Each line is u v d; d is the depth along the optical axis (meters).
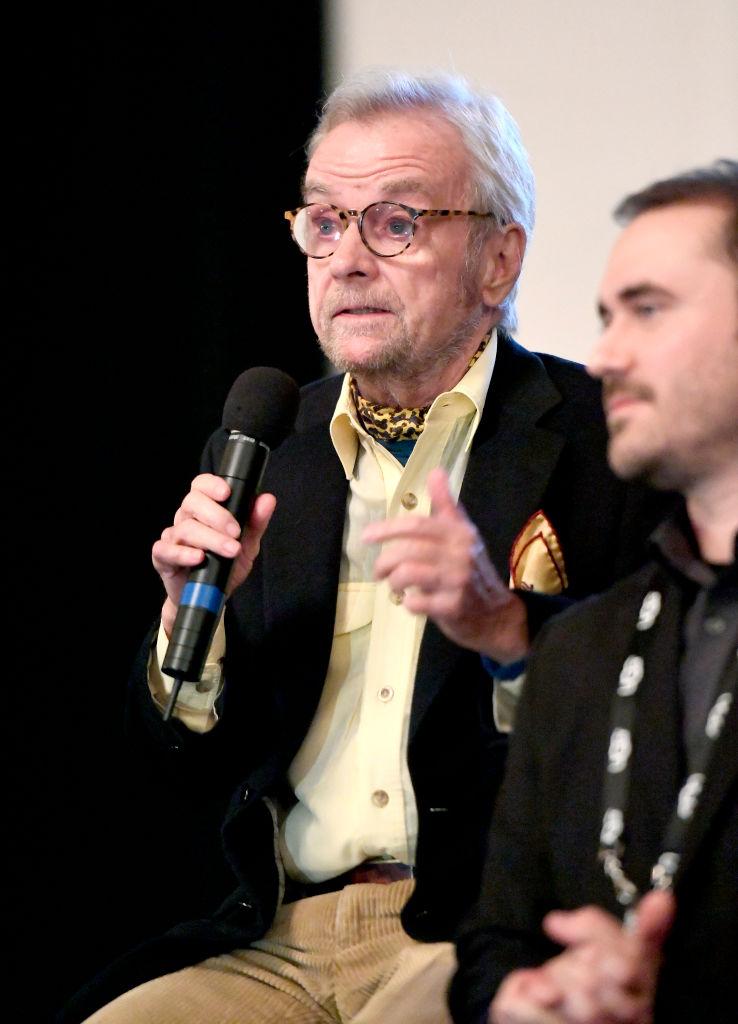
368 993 3.69
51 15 5.86
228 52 5.88
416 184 3.98
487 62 5.34
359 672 3.96
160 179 5.91
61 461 5.89
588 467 3.99
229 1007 3.71
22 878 5.84
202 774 4.15
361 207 4.00
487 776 3.69
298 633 3.97
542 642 2.93
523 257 4.23
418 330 3.98
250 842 3.94
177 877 5.85
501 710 3.47
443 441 4.05
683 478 2.73
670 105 5.04
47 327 5.88
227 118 5.89
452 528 3.04
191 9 5.88
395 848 3.81
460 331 4.05
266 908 3.84
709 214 2.68
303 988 3.77
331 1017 3.74
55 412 5.89
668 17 5.04
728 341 2.64
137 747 4.16
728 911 2.47
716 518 2.75
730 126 4.94
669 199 2.75
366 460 4.12
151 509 5.93
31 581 5.86
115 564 5.91
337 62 5.74
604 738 2.73
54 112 5.87
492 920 2.83
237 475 3.68
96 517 5.91
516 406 4.07
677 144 5.03
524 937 2.80
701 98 4.99
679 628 2.74
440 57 5.47
